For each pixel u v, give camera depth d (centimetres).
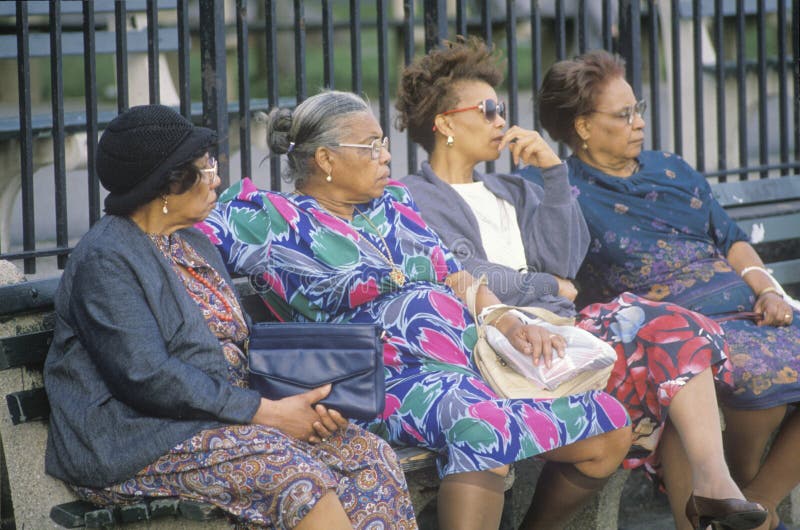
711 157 1652
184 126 772
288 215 898
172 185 770
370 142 905
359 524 786
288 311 922
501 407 834
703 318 930
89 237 765
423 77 1013
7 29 1400
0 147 1207
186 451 736
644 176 1082
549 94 1087
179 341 759
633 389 928
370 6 2516
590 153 1091
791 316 1026
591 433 859
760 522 852
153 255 768
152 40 985
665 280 1066
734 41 1692
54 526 789
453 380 859
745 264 1098
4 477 888
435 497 892
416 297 905
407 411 856
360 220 928
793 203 1335
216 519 755
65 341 765
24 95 934
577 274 1099
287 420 759
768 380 967
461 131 1005
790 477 988
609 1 1245
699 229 1091
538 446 829
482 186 1030
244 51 1030
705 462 878
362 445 802
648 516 1159
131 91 1412
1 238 1232
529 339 866
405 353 891
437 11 1123
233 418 743
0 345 784
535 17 1195
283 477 726
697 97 1309
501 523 985
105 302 737
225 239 891
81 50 1355
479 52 1011
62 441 759
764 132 1371
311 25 2245
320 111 905
